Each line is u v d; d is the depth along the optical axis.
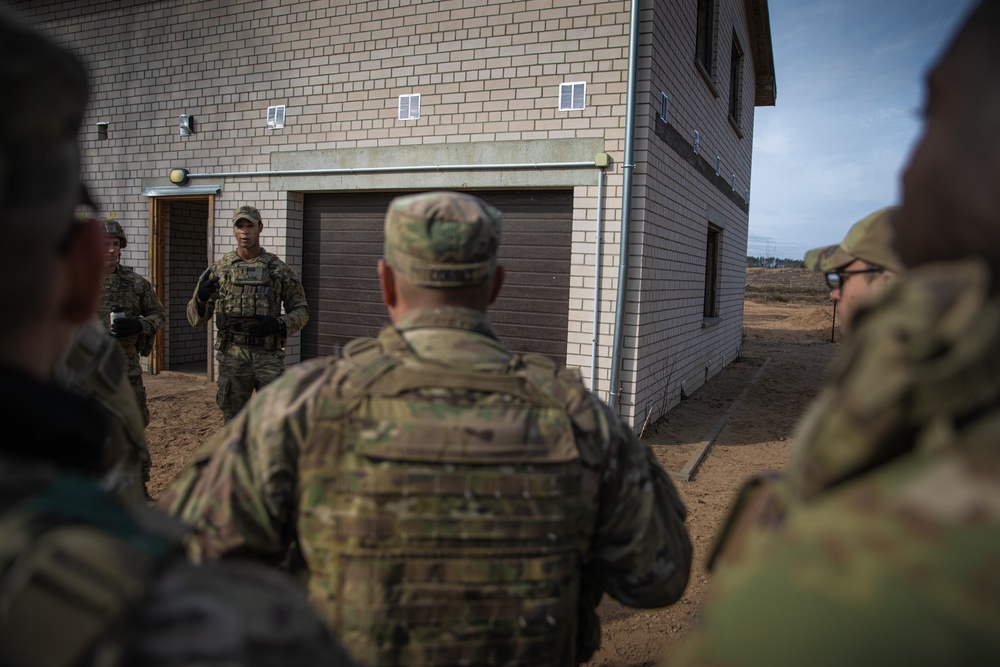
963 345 0.46
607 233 5.68
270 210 7.21
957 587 0.41
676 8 6.24
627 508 1.38
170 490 1.33
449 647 1.18
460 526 1.20
